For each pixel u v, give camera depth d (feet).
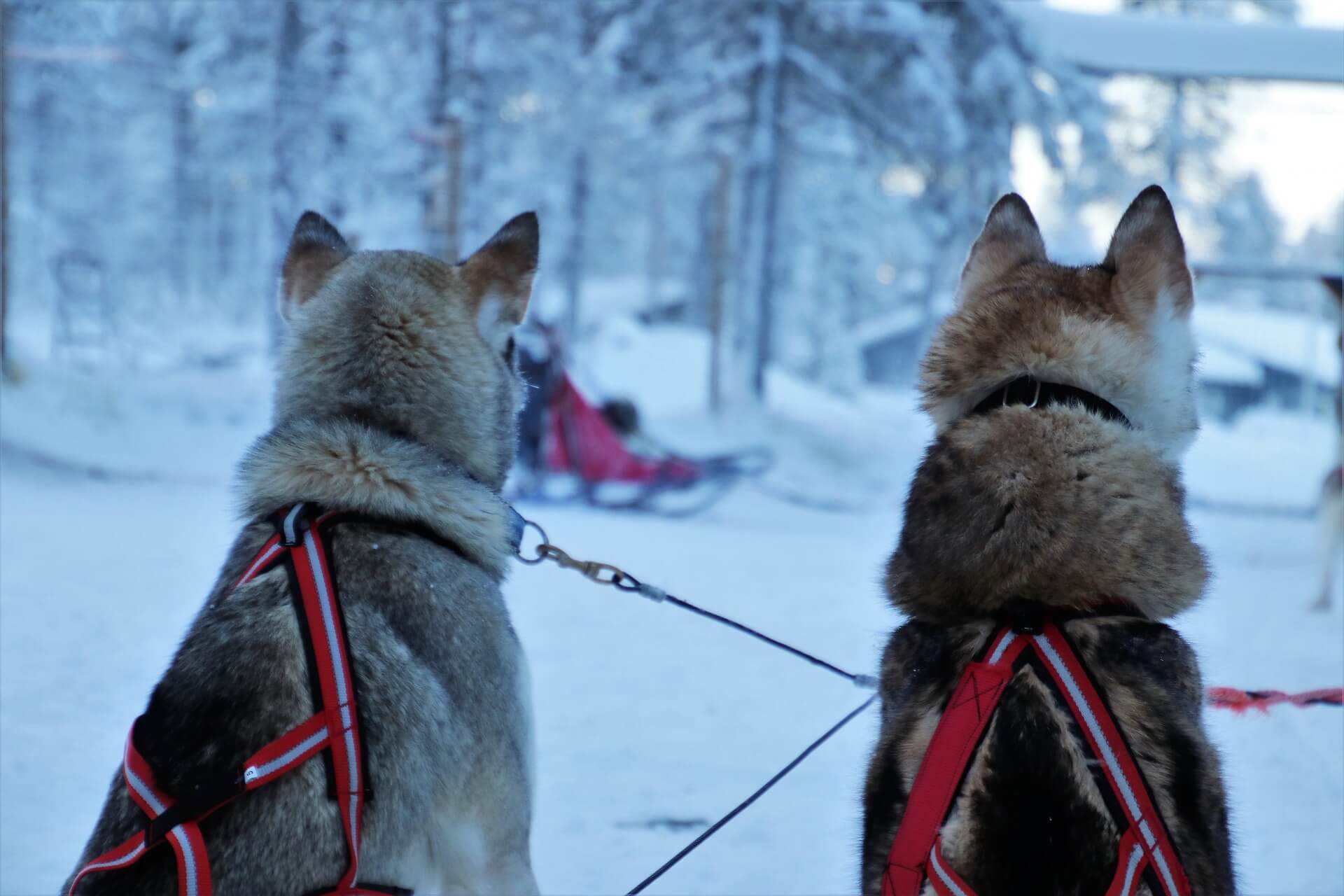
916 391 7.95
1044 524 6.59
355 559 7.28
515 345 9.30
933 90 65.67
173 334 91.76
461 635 7.39
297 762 6.18
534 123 80.38
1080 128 69.72
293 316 8.75
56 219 101.04
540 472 43.01
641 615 23.04
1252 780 14.65
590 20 75.15
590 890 11.33
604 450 43.91
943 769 6.02
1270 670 20.04
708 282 102.12
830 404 78.59
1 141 49.65
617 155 84.28
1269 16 110.63
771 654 20.26
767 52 66.69
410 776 6.63
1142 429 7.13
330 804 6.21
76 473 40.32
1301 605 28.02
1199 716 6.50
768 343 69.67
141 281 106.32
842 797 13.89
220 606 6.95
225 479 42.83
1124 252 7.49
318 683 6.45
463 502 8.02
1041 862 5.70
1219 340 145.59
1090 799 5.78
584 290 124.16
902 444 69.77
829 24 66.39
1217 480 79.46
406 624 7.13
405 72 74.28
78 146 103.96
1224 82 70.69
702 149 71.61
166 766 6.20
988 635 6.51
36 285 95.86
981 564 6.67
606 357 76.02
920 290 153.07
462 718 7.18
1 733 14.19
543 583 26.08
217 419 53.52
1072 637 6.34
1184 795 6.04
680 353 78.59
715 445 60.85
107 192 108.27
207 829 6.02
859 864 7.14
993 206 8.73
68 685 16.11
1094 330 7.14
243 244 125.18
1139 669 6.28
